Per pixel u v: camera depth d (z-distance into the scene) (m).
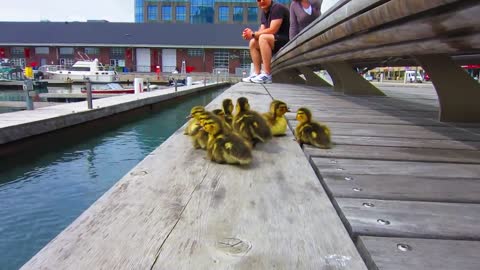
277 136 2.85
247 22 71.25
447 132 3.13
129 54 56.25
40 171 7.27
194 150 2.31
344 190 1.65
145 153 9.05
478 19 1.54
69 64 55.81
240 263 0.99
